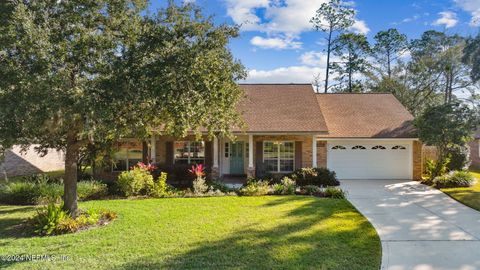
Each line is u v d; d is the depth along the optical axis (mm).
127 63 7469
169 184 16594
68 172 9578
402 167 19203
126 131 8148
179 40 8031
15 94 6199
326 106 22500
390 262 6730
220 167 20125
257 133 17547
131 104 7633
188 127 8734
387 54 36625
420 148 19016
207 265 6395
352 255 6984
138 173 14523
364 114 21203
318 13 35500
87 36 7223
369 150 19297
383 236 8398
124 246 7480
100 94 7035
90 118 6742
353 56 36375
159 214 10406
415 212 11000
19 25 6172
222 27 8422
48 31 6660
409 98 34156
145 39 7789
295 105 20297
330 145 19344
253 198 13219
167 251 7148
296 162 19188
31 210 11453
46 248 7422
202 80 7863
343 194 13477
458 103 16750
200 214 10398
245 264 6441
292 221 9547
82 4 7359
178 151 19406
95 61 7332
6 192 13164
